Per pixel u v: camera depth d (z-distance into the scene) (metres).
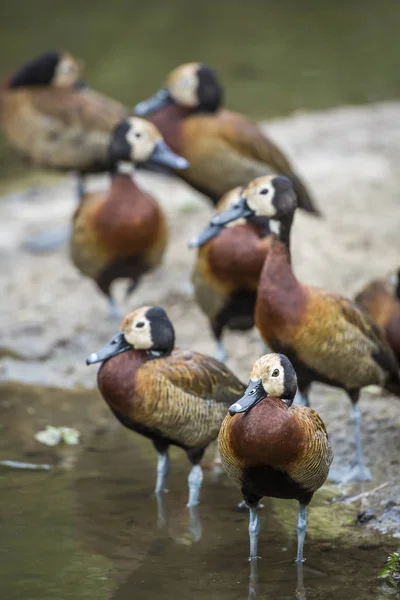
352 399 10.47
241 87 24.81
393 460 10.67
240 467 8.23
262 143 14.70
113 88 24.03
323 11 32.47
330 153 20.33
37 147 16.41
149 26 30.17
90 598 8.23
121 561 8.82
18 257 16.23
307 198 15.17
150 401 9.47
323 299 9.98
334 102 23.81
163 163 13.09
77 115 16.19
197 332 13.90
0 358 13.45
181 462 10.87
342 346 9.96
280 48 28.27
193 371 9.66
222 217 10.36
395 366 10.59
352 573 8.62
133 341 9.61
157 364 9.58
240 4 33.28
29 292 15.09
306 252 15.55
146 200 13.12
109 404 9.71
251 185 10.27
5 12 31.16
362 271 14.98
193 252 16.00
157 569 8.69
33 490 10.12
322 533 9.32
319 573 8.63
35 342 13.76
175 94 15.00
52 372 13.20
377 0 33.84
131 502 9.91
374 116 22.72
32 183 19.89
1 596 8.23
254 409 8.12
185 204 17.98
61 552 8.94
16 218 17.92
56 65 16.52
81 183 16.83
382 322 11.29
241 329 12.34
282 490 8.34
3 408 12.19
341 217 17.05
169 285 15.00
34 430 11.61
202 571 8.66
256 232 11.56
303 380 10.32
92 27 29.64
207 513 9.73
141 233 13.01
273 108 23.31
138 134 12.96
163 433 9.70
